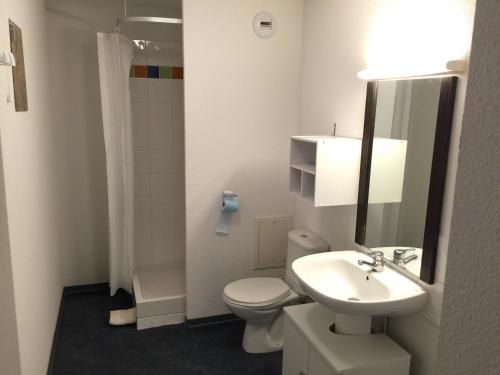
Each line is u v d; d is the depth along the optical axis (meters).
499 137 0.54
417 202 2.02
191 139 2.97
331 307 1.96
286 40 3.04
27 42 2.26
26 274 1.95
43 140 2.70
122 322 3.15
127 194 3.24
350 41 2.49
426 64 1.82
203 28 2.84
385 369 1.97
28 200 2.07
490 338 0.56
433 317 1.96
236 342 3.01
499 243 0.54
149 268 3.72
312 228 3.02
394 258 2.20
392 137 2.17
